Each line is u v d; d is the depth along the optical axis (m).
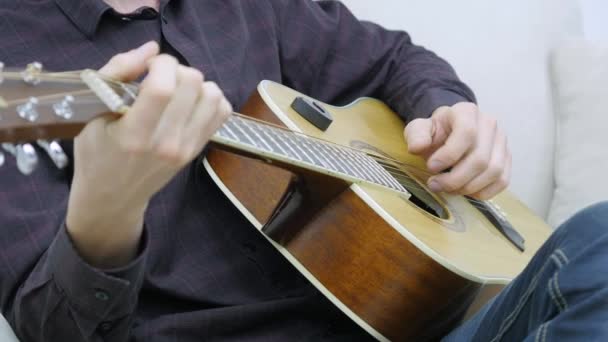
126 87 0.56
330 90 1.27
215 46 1.07
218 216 0.96
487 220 1.12
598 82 1.48
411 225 0.87
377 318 0.85
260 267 0.96
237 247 0.96
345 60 1.28
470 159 1.03
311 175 0.80
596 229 0.67
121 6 1.00
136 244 0.70
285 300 0.92
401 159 1.10
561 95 1.52
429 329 0.89
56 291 0.71
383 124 1.20
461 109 1.08
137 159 0.54
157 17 1.02
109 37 0.97
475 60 1.52
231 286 0.93
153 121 0.51
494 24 1.53
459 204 1.09
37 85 0.51
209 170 0.92
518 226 1.21
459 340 0.83
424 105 1.22
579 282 0.65
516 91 1.52
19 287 0.78
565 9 1.58
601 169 1.43
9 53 0.91
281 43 1.20
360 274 0.84
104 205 0.61
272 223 0.86
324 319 0.94
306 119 0.97
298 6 1.24
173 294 0.89
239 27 1.10
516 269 1.01
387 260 0.84
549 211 1.50
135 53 0.58
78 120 0.50
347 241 0.85
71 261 0.68
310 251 0.86
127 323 0.75
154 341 0.84
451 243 0.91
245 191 0.89
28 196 0.82
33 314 0.74
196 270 0.92
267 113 0.94
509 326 0.74
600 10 1.82
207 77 1.02
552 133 1.52
